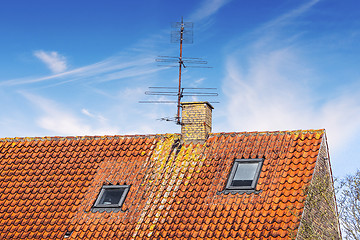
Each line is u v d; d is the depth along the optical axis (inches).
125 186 609.9
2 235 577.0
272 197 531.8
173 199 571.8
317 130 604.4
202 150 633.0
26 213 600.7
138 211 569.6
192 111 665.0
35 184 642.8
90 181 629.9
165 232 534.3
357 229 575.5
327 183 573.0
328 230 598.9
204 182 582.2
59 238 558.6
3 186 649.0
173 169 616.1
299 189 531.8
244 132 637.9
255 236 497.4
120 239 541.6
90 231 559.8
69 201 605.6
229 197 549.0
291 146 591.5
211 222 528.4
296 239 489.1
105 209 583.8
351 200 585.6
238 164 591.8
